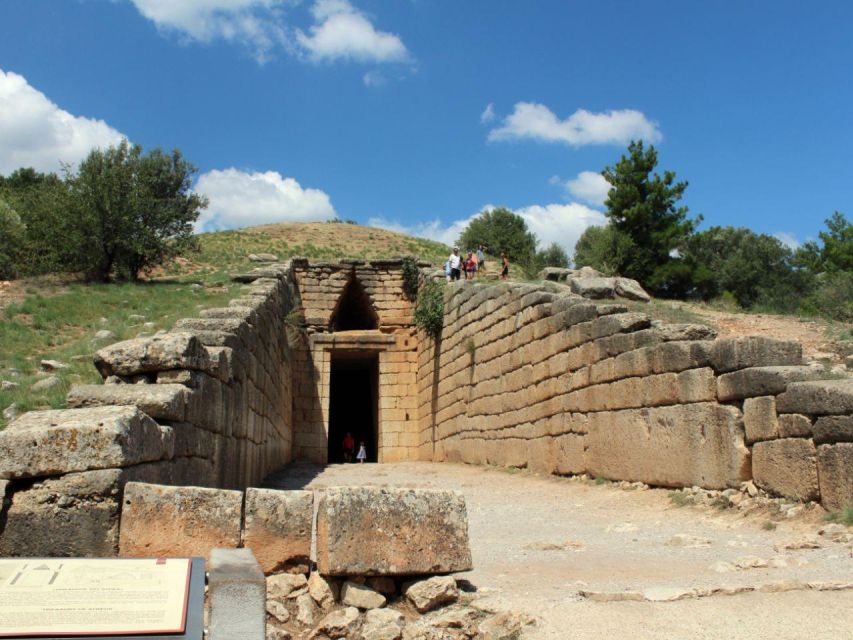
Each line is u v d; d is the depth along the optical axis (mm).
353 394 39062
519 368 18766
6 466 6094
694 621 5613
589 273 22922
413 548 6188
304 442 28562
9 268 27297
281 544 6234
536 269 31438
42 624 3932
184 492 6168
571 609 5926
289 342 27453
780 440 10164
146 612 4102
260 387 17734
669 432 12391
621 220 37812
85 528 6062
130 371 9234
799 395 9836
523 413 18438
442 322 26234
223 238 39625
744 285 40781
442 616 5867
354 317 33156
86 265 27484
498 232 48594
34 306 20578
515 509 12812
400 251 39719
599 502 12766
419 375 29172
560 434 16328
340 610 5926
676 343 12336
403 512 6238
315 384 29266
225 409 11758
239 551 4961
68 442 6207
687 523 10328
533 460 17734
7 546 5977
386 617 5781
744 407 10859
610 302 17938
